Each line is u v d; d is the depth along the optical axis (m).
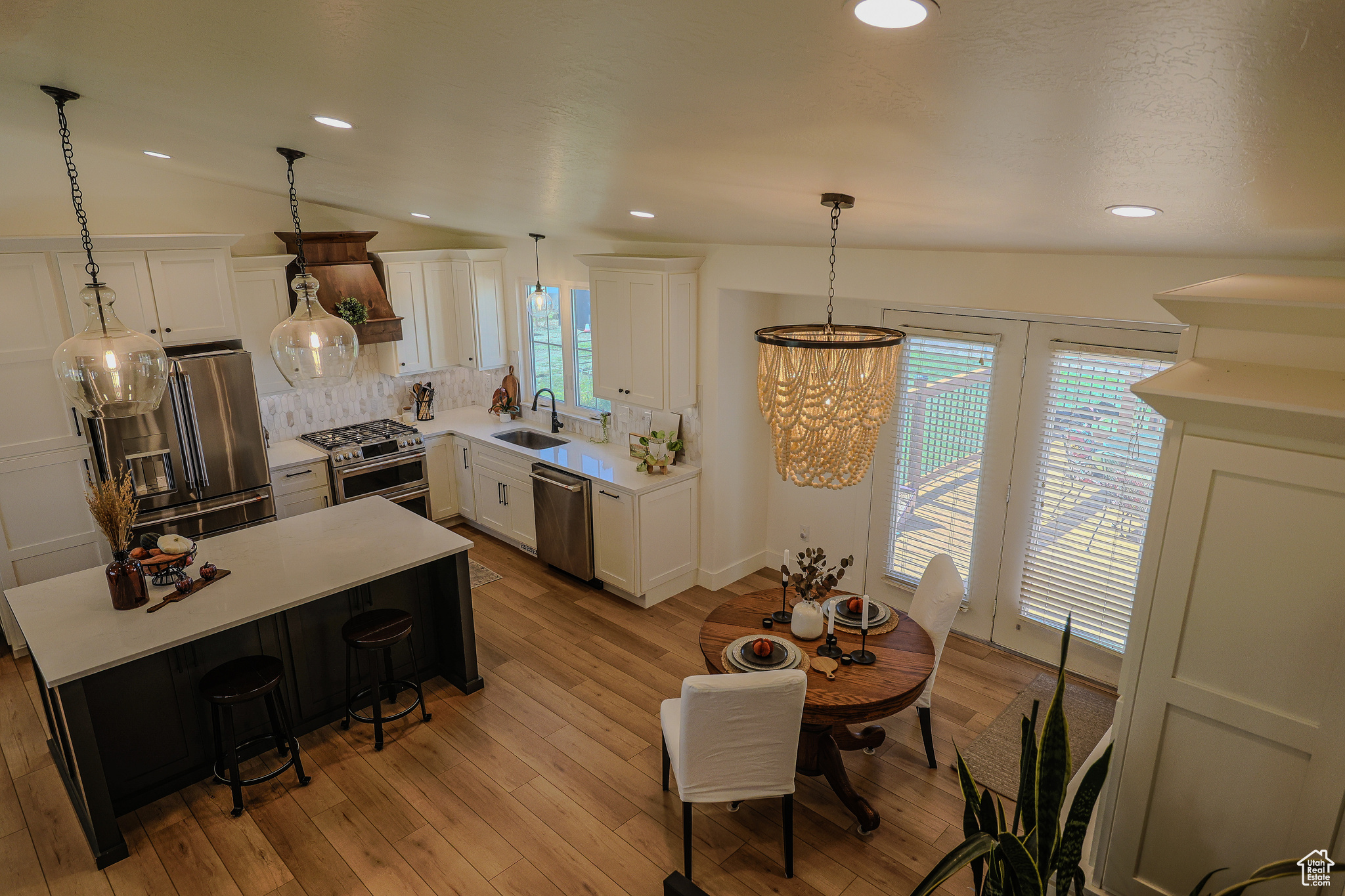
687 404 5.39
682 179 2.49
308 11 1.26
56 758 3.95
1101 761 1.89
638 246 5.57
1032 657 4.74
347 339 3.20
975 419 4.65
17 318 4.46
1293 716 1.73
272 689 3.58
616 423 6.25
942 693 4.44
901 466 5.08
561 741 4.08
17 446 4.57
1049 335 4.25
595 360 5.68
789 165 1.99
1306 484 1.63
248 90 2.00
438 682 4.64
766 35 1.10
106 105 2.71
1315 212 1.67
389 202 4.84
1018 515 4.59
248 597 3.69
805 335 3.09
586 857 3.32
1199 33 0.87
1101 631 4.39
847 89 1.29
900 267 4.04
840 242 3.89
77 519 4.85
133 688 3.56
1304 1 0.74
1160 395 1.69
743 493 5.78
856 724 4.05
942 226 2.85
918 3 0.90
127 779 3.60
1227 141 1.25
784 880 3.21
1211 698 1.83
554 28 1.20
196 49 1.66
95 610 3.57
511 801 3.65
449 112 1.92
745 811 3.60
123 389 2.56
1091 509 4.29
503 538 6.60
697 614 5.41
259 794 3.70
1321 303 1.64
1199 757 1.88
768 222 3.36
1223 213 1.85
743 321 5.36
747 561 5.98
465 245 6.93
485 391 7.43
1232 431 1.70
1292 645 1.71
